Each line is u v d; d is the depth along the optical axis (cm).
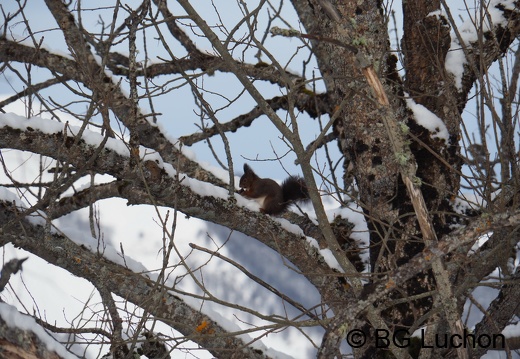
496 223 625
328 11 723
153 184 937
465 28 1121
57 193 934
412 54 1091
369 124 1048
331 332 604
